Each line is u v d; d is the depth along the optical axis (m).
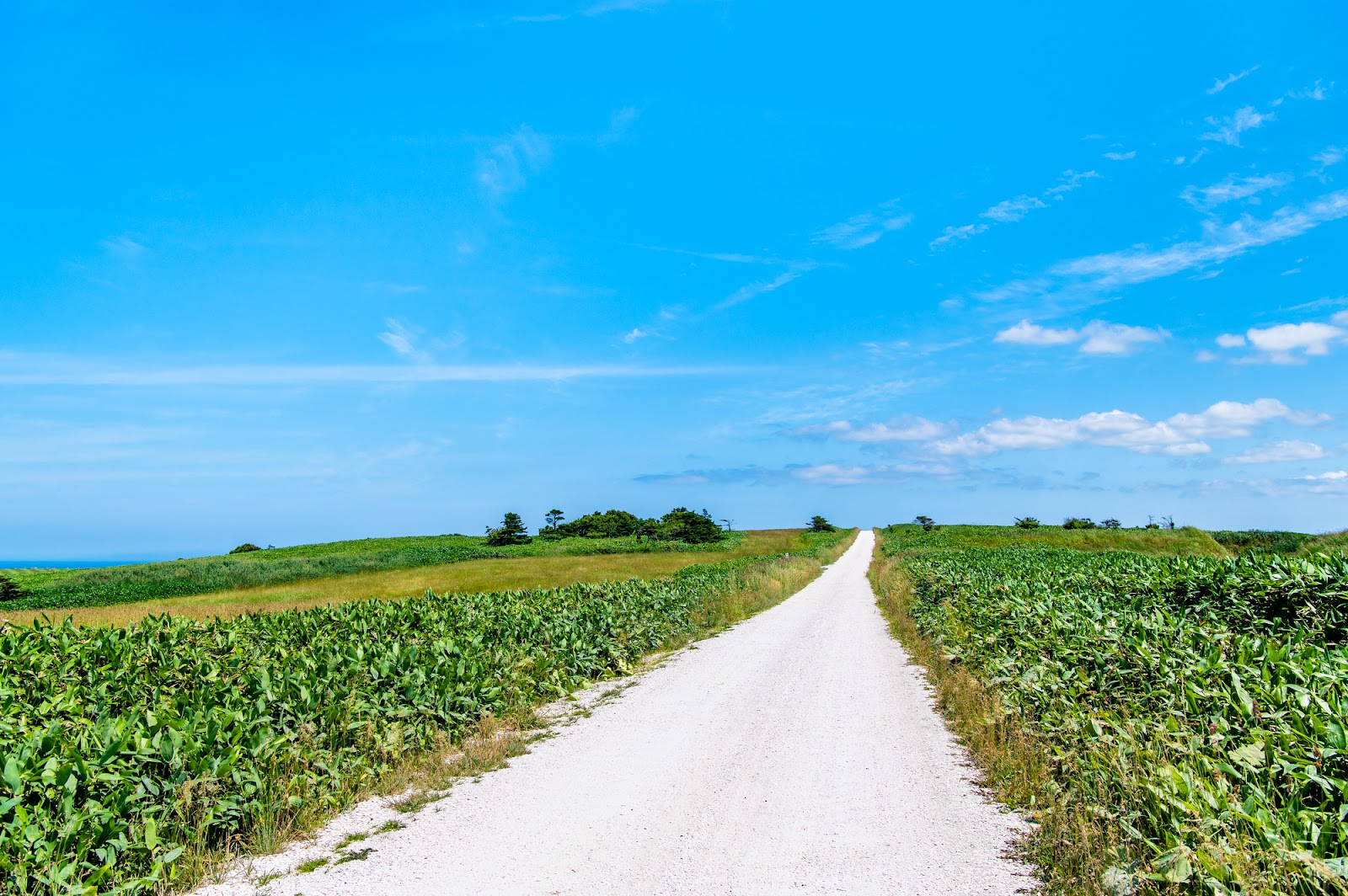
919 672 12.16
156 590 43.19
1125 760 5.02
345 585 41.06
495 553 65.75
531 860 4.95
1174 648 6.73
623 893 4.45
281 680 7.43
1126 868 4.05
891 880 4.56
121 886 4.22
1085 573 14.95
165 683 7.83
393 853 5.10
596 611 14.39
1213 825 3.96
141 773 5.19
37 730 5.73
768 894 4.39
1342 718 4.40
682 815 5.76
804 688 10.89
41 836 4.21
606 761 7.30
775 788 6.39
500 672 9.66
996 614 11.94
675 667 12.96
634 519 102.69
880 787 6.39
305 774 6.04
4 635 9.21
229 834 5.20
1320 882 3.53
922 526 104.62
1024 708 7.65
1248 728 4.87
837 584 37.41
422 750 7.35
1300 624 7.73
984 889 4.40
